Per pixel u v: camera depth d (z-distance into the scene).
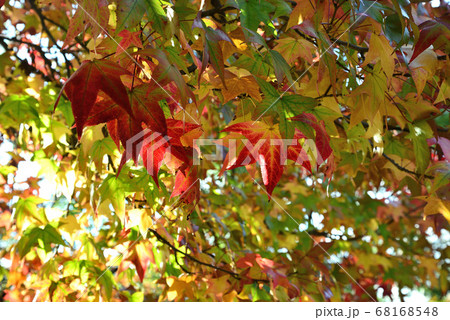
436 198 1.57
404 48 1.55
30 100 2.27
